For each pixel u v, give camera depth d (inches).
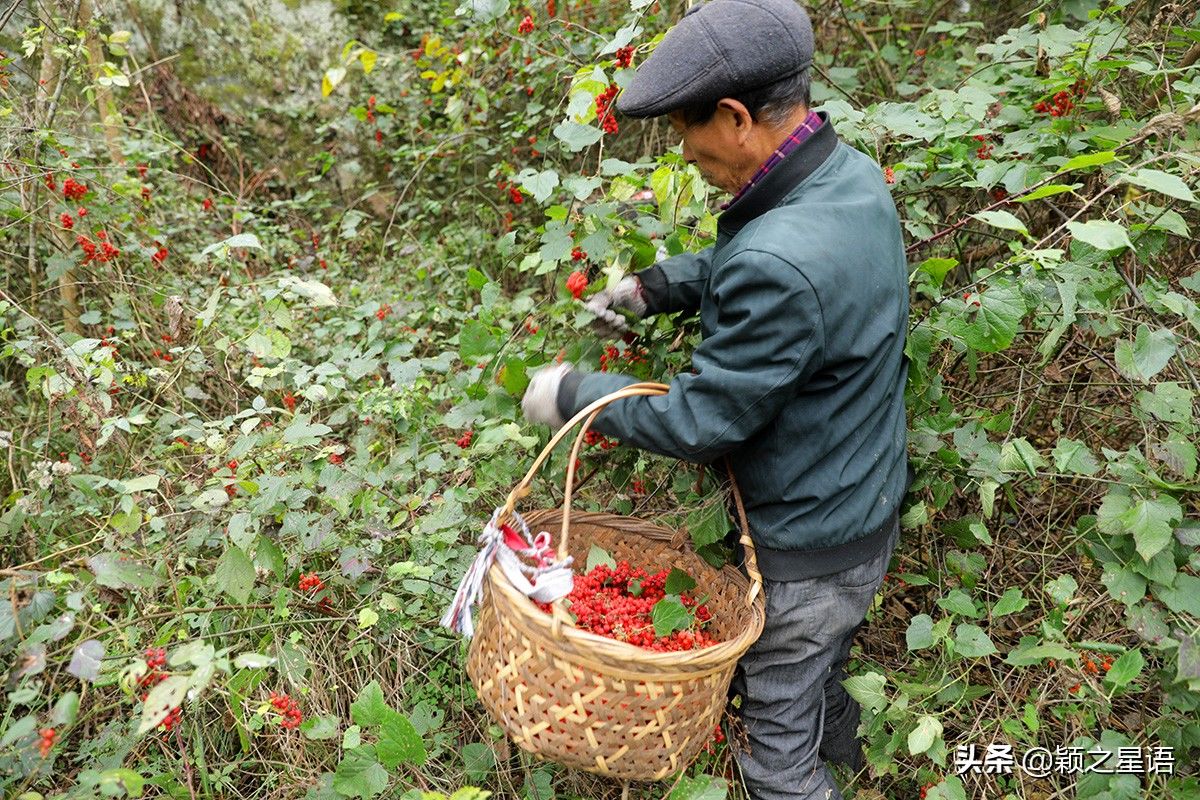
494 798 75.9
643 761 59.5
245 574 69.7
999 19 132.2
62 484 89.4
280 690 77.1
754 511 67.0
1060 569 88.9
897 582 93.6
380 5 165.6
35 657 55.3
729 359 57.7
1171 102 85.4
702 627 74.1
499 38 128.3
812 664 68.9
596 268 77.5
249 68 158.1
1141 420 80.4
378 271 133.7
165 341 107.0
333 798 68.7
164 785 70.1
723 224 65.2
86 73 123.0
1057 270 70.3
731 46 57.1
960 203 97.3
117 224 116.8
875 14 136.9
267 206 144.0
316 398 79.4
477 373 84.2
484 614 63.1
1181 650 62.2
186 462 95.2
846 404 61.4
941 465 77.0
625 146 135.9
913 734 67.2
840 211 59.2
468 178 148.3
